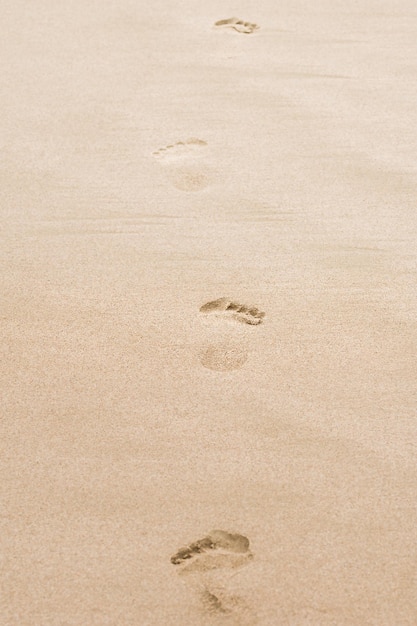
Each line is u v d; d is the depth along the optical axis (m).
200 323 2.50
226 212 2.69
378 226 2.65
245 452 2.33
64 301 2.54
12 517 2.27
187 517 2.27
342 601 2.19
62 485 2.30
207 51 3.11
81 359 2.45
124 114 2.93
